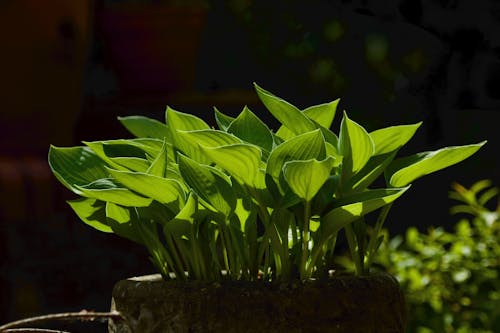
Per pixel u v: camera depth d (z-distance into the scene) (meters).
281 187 1.38
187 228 1.41
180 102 4.58
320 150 1.38
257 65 5.41
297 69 5.31
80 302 3.60
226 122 1.67
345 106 5.13
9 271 3.46
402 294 1.44
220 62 5.48
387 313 1.38
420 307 3.21
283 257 1.42
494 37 3.82
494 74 4.00
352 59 5.09
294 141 1.37
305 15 5.26
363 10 4.14
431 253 3.37
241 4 5.38
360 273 1.49
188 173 1.39
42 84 3.88
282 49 5.33
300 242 1.48
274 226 1.41
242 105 4.60
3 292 3.47
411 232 3.48
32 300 3.52
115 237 3.74
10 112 3.82
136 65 4.82
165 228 1.40
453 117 4.56
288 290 1.32
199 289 1.33
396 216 4.70
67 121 4.04
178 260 1.45
